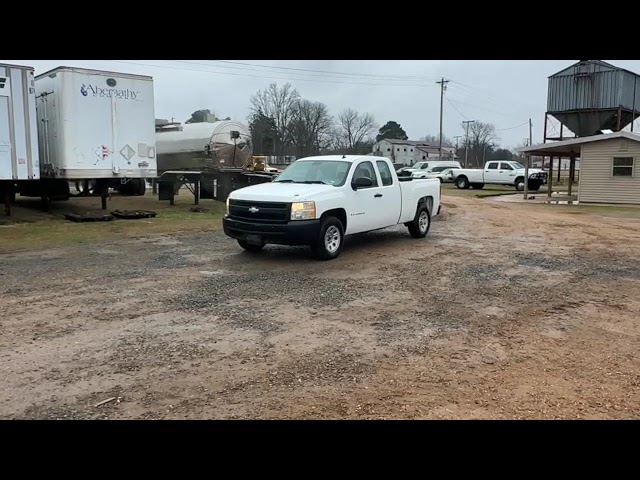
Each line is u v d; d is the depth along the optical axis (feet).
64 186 52.80
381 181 34.53
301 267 28.09
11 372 14.11
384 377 14.11
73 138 46.52
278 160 209.15
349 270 27.48
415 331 17.92
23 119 43.70
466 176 126.72
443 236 41.04
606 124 96.32
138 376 13.93
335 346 16.35
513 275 26.99
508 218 55.36
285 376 14.06
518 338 17.42
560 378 14.28
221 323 18.43
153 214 50.21
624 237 42.22
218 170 63.77
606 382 14.07
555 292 23.65
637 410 12.50
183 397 12.78
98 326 17.97
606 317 19.95
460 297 22.47
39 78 48.67
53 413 11.94
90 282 24.31
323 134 297.53
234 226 29.68
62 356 15.26
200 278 25.29
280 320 18.86
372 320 19.04
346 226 31.24
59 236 38.17
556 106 100.01
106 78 47.85
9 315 19.13
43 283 24.07
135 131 50.08
